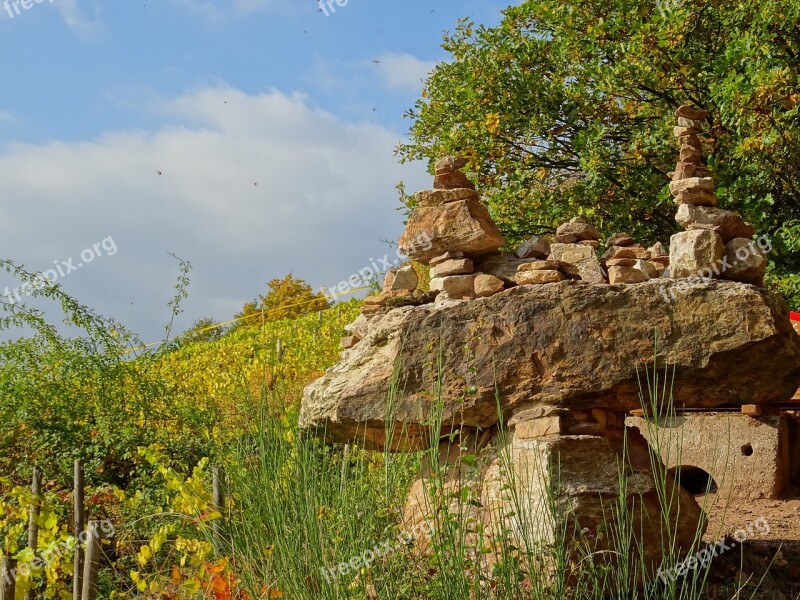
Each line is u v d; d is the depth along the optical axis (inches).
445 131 563.2
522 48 552.4
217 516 194.1
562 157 548.7
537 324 205.2
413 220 229.1
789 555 225.0
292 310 1031.0
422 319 212.5
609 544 190.4
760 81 405.4
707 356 195.3
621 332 200.7
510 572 172.4
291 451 205.5
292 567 171.8
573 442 195.9
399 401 210.4
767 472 300.0
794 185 467.5
